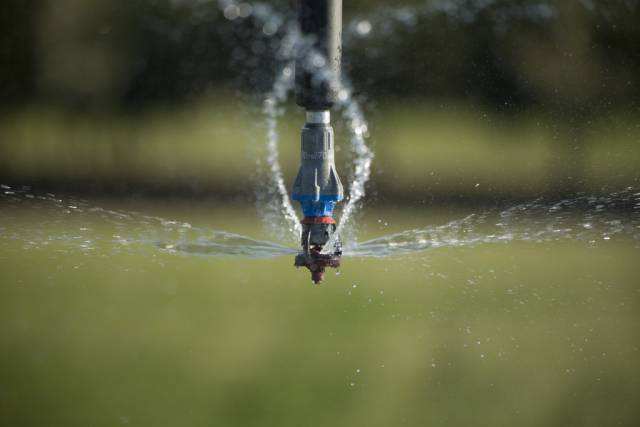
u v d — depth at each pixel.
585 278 15.77
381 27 30.27
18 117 31.38
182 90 32.00
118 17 32.03
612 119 27.31
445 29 30.86
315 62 8.98
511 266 16.59
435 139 28.81
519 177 24.64
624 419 12.38
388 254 16.12
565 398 12.79
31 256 17.23
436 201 23.25
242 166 28.89
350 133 28.14
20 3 31.80
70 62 32.03
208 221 22.36
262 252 14.64
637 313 14.64
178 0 31.48
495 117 29.67
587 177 23.50
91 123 31.52
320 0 8.88
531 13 29.86
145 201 25.09
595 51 29.03
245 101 31.50
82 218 20.27
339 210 22.78
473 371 13.57
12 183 26.45
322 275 9.81
